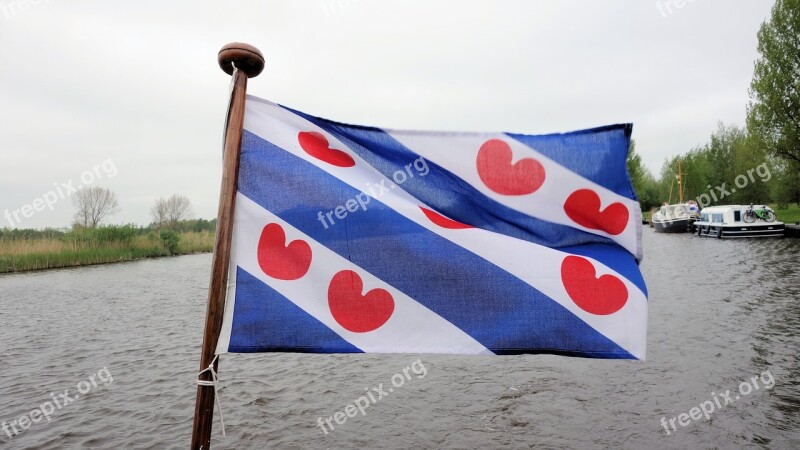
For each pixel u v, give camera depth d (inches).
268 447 190.7
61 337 382.6
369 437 197.9
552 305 102.7
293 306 102.0
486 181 107.9
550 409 220.4
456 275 104.4
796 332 328.8
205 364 95.4
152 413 226.1
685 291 499.5
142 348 344.8
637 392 236.8
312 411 225.1
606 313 102.0
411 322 103.7
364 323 103.3
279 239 103.7
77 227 1370.6
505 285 103.8
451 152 108.6
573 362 282.5
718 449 182.2
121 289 676.1
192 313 483.2
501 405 226.4
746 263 697.6
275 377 273.0
